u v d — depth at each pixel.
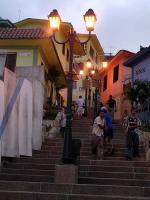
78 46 32.38
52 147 17.59
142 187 11.88
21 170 14.02
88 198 11.20
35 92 16.91
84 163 14.84
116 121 26.08
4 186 12.11
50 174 13.91
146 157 15.54
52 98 28.41
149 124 20.20
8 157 14.87
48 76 26.95
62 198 11.27
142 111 22.05
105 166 14.35
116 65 33.84
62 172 12.60
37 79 16.95
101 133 15.77
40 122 16.97
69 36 13.78
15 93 14.63
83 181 13.16
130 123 16.16
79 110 28.31
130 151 15.77
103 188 11.86
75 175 12.61
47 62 26.14
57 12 13.69
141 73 25.88
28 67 16.98
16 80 15.02
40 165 14.57
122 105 29.06
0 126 13.05
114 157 16.16
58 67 27.09
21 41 22.53
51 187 11.96
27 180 13.38
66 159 12.90
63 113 20.72
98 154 15.59
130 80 28.88
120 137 20.00
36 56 22.72
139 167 14.27
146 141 16.97
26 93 15.34
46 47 23.38
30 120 15.52
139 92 21.64
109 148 16.64
